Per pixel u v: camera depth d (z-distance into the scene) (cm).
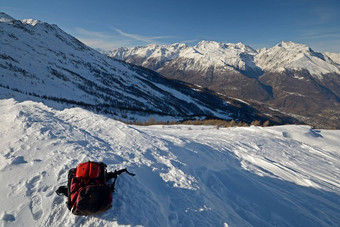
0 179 376
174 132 1565
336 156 1378
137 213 346
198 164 746
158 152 698
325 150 1502
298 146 1484
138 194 398
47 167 424
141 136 831
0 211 314
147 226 324
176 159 690
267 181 763
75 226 304
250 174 807
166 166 596
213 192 562
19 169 407
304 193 702
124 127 904
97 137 731
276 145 1390
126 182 421
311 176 903
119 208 346
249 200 572
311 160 1189
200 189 518
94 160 480
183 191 480
